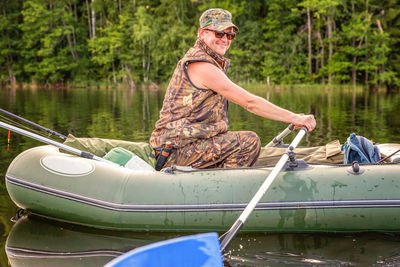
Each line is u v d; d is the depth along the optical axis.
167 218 2.26
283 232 2.26
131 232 2.29
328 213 2.21
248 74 27.31
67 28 29.78
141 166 2.59
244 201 2.25
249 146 2.49
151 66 29.28
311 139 5.22
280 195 2.24
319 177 2.28
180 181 2.32
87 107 10.81
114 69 29.62
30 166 2.43
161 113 2.57
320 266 1.85
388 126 6.39
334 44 26.23
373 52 24.69
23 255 1.97
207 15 2.43
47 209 2.38
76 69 30.30
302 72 26.75
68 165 2.42
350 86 24.98
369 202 2.20
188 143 2.47
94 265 1.88
